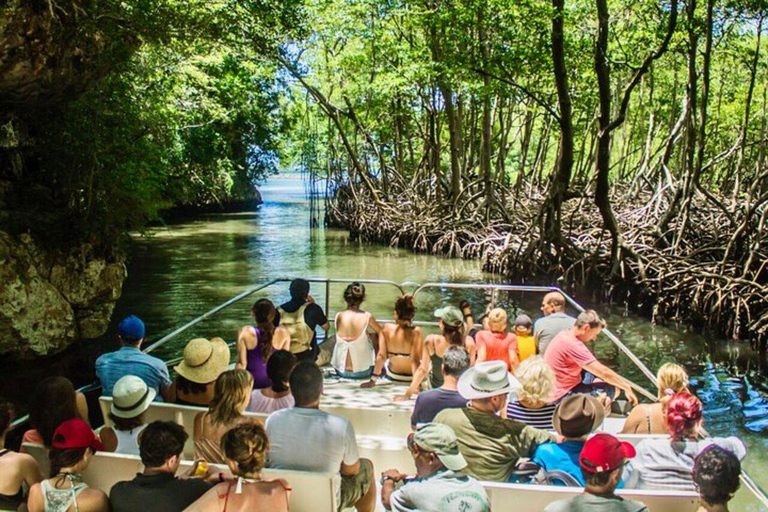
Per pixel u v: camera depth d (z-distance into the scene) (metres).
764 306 16.06
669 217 21.28
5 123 13.02
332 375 8.21
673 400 4.81
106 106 15.45
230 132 44.59
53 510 3.96
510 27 20.11
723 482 3.71
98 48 13.53
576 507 3.77
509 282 23.28
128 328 6.45
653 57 17.80
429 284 9.66
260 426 4.01
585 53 21.20
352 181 39.47
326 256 29.05
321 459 4.52
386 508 4.51
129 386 5.14
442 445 3.93
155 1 14.53
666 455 4.72
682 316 17.62
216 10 15.94
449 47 21.84
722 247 18.97
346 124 43.91
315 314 8.09
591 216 26.78
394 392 7.50
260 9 16.39
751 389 12.56
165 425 4.06
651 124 30.81
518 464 4.98
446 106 29.95
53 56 12.27
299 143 48.72
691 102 19.69
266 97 45.41
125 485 3.99
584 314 7.04
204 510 3.82
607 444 3.80
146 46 18.72
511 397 6.62
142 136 17.91
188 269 24.70
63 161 14.22
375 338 9.04
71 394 4.96
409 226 31.98
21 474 4.43
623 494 4.22
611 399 7.62
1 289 12.35
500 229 28.69
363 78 33.75
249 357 6.94
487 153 29.38
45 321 13.13
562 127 20.45
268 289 21.02
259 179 55.66
